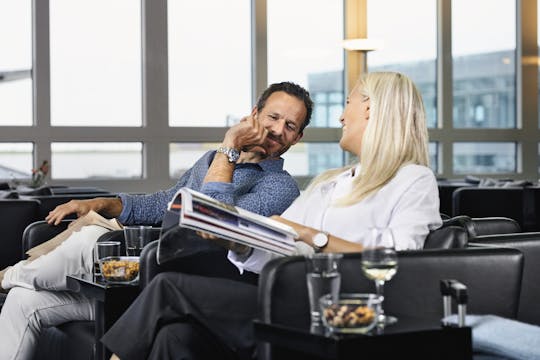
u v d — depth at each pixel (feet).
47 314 11.48
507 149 40.29
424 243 8.43
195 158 35.04
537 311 9.09
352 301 6.40
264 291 7.09
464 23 39.06
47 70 32.76
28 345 11.58
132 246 10.44
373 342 6.20
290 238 8.09
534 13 39.88
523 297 9.07
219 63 35.22
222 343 8.33
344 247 8.31
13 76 32.60
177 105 34.71
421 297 7.46
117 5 33.71
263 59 35.50
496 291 7.68
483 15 39.29
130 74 33.99
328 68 36.88
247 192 10.82
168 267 9.39
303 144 36.68
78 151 33.47
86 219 11.70
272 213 10.62
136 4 33.99
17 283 11.64
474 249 7.69
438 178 35.42
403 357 6.30
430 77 38.83
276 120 10.80
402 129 8.91
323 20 36.68
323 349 6.19
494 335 6.91
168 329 8.20
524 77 39.91
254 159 11.09
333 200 9.20
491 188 25.21
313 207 9.35
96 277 10.53
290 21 36.19
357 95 9.29
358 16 36.96
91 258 11.30
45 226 12.76
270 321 7.01
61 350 11.43
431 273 7.50
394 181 8.75
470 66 39.27
